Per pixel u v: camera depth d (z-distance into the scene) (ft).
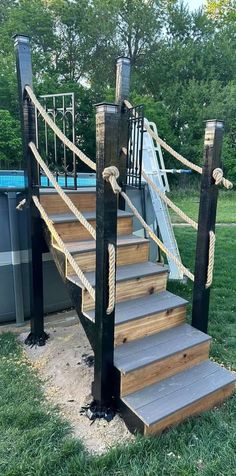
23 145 8.38
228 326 10.26
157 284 8.24
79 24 53.72
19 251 9.99
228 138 49.47
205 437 5.86
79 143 48.55
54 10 52.42
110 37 55.16
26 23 51.06
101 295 5.92
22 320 10.32
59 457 5.40
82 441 5.85
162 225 13.39
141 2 55.42
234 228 26.02
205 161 6.99
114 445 5.76
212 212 7.17
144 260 8.86
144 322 7.21
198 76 55.11
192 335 7.47
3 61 46.06
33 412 6.40
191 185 49.75
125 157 9.78
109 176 5.33
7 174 21.47
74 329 10.05
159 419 5.74
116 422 6.34
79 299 7.10
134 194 12.92
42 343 9.12
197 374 7.00
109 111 5.20
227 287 13.60
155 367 6.57
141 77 56.70
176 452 5.55
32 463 5.28
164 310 7.47
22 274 10.26
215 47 54.80
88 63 56.49
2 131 39.91
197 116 51.08
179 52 54.95
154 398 6.23
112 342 6.24
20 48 7.78
